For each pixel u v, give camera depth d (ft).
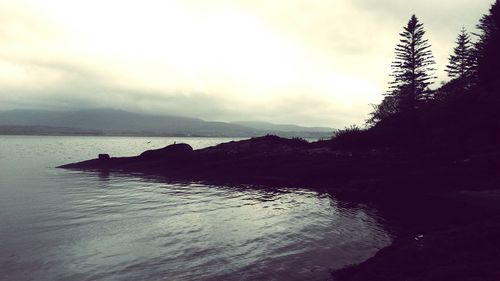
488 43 171.12
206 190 113.91
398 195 98.27
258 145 176.04
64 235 60.39
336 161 137.49
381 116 208.13
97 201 93.04
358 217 74.54
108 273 43.73
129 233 61.98
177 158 174.40
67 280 41.63
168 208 84.79
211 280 41.57
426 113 162.09
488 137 129.39
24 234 60.80
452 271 33.58
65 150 377.09
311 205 88.74
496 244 39.86
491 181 97.66
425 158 128.57
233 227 66.74
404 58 214.28
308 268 45.47
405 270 38.19
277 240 58.13
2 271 44.14
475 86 164.66
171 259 48.73
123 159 188.85
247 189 115.96
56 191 109.50
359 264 45.14
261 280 41.57
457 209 79.61
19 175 152.15
